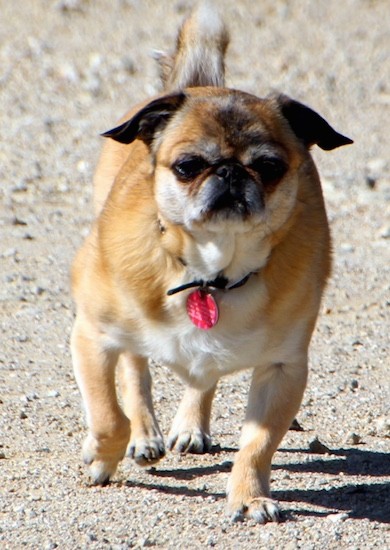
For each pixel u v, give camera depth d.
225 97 9.45
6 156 21.41
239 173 8.99
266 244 9.25
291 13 32.75
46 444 10.70
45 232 17.59
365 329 14.34
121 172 10.16
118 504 9.34
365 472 10.34
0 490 9.55
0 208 18.62
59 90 25.77
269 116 9.37
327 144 9.75
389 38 30.75
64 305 14.66
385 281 16.12
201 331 9.41
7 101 24.88
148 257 9.30
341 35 30.91
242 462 9.35
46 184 20.00
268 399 9.53
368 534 8.85
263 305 9.32
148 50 28.77
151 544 8.56
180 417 11.08
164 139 9.30
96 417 9.58
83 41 29.42
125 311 9.40
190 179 9.07
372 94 26.48
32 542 8.54
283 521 9.05
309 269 9.51
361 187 20.48
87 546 8.48
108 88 26.00
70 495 9.52
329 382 12.58
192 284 9.36
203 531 8.83
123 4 32.72
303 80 27.16
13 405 11.59
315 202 9.95
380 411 11.84
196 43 11.53
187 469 10.41
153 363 13.09
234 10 32.62
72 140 22.52
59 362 12.88
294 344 9.45
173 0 33.22
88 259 9.75
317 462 10.57
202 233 9.13
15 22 30.70
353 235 18.16
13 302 14.68
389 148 22.94
